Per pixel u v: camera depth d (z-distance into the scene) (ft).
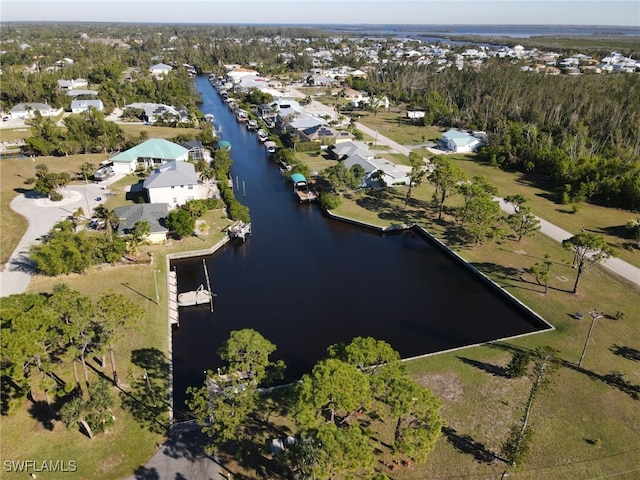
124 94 488.02
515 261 188.85
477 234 197.06
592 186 245.65
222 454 100.42
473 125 404.77
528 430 100.17
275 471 96.84
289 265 191.93
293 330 151.33
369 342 103.09
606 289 167.73
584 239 156.35
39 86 477.77
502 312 161.79
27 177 269.03
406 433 87.04
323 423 87.10
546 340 141.59
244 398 97.25
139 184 256.93
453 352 136.77
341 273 186.60
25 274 168.96
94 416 99.14
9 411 106.42
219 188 264.72
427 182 276.21
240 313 159.53
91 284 164.96
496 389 121.70
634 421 111.86
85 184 258.57
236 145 366.43
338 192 261.03
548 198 255.70
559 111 388.16
